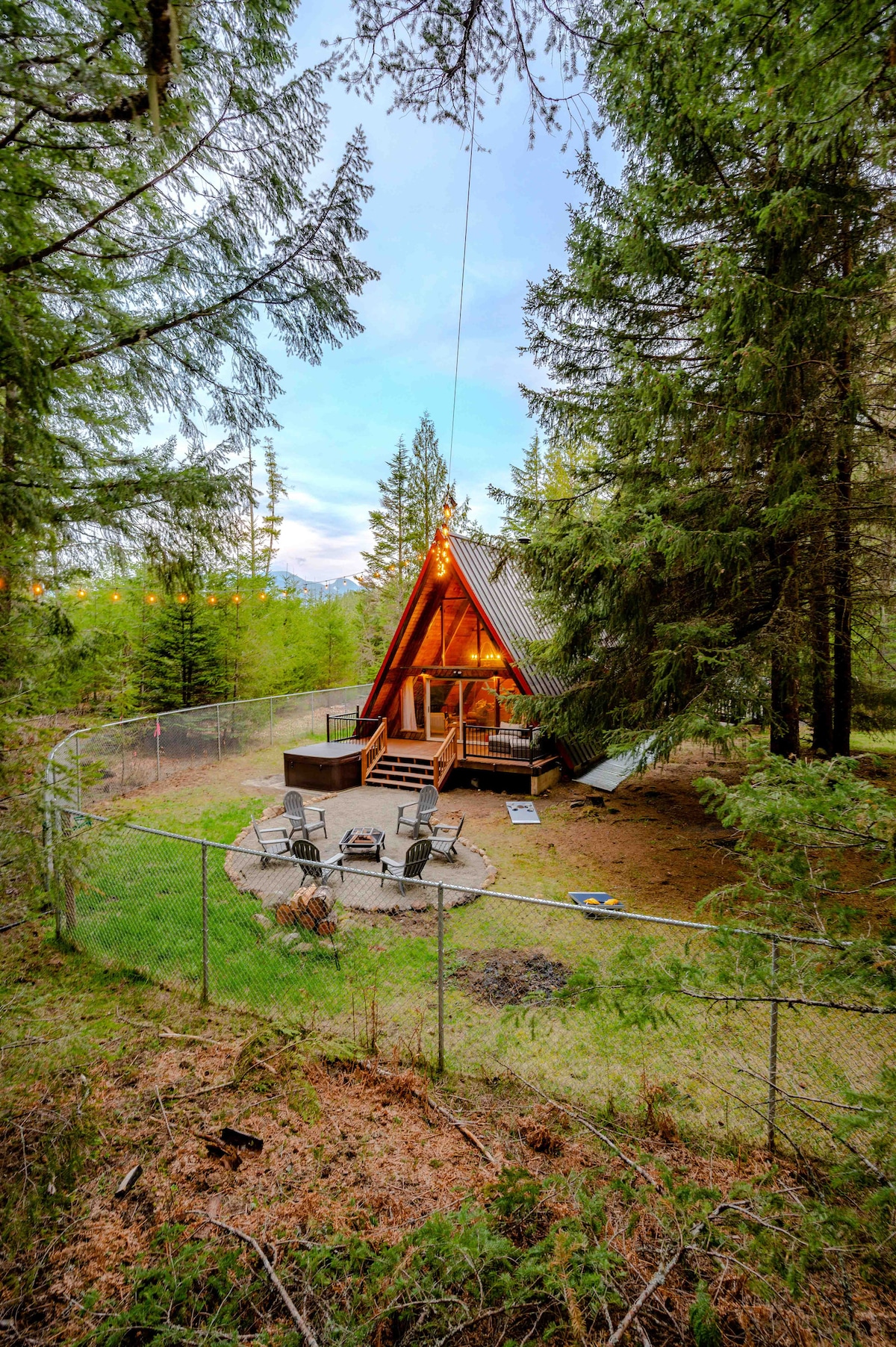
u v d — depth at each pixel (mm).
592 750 17109
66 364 3402
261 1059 4809
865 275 5789
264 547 42344
